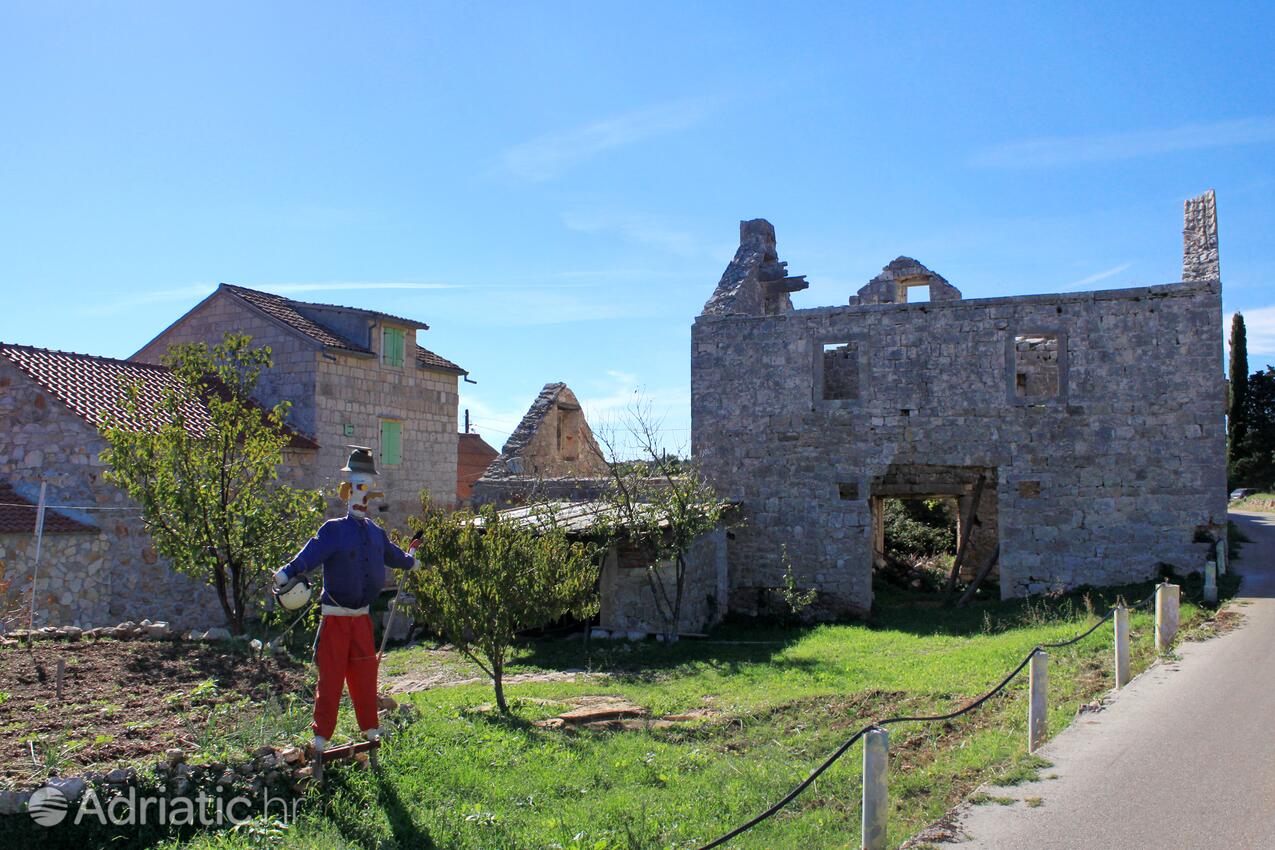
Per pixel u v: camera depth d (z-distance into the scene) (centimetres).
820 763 857
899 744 916
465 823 667
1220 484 1920
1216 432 1928
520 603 1108
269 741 717
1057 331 2047
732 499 2269
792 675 1352
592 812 714
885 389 2170
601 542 1875
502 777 789
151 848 590
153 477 1411
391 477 2659
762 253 2531
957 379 2114
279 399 2452
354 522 736
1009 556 2053
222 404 1487
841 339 2212
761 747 934
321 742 707
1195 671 1102
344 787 712
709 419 2319
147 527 1434
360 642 739
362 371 2572
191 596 1991
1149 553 1956
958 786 765
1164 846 611
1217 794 699
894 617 2109
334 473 2456
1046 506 2033
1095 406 2011
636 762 870
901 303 2167
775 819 717
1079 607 1822
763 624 2180
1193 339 1955
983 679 1173
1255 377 5250
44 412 1975
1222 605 1589
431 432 2820
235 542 1406
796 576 2209
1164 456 1961
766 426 2267
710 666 1499
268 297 2645
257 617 1966
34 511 1788
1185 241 2036
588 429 3256
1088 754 804
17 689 812
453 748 844
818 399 2225
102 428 1455
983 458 2084
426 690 1344
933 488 2300
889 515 3033
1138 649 1255
